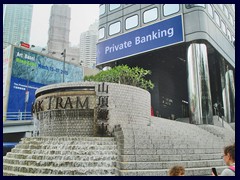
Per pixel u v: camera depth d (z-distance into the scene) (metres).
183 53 23.84
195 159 9.03
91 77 14.88
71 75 35.28
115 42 24.19
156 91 25.06
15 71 29.56
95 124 11.28
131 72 14.57
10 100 28.66
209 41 20.00
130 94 12.27
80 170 7.60
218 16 23.69
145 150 8.39
